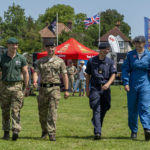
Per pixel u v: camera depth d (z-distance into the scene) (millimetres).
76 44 33125
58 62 9398
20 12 97125
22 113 15758
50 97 9336
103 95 9609
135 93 9703
